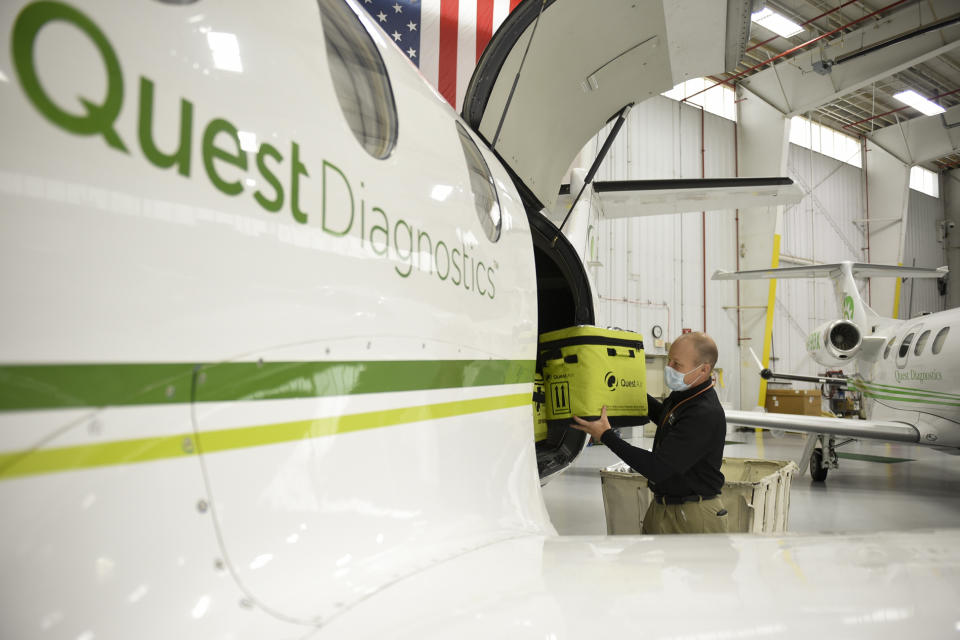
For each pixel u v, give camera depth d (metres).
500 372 1.77
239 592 0.80
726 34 3.04
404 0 2.87
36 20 0.66
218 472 0.81
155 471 0.73
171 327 0.75
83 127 0.69
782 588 0.94
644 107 16.77
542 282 4.20
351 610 0.89
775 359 19.48
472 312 1.60
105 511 0.68
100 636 0.66
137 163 0.74
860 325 9.59
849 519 6.08
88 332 0.67
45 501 0.63
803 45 16.70
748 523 3.35
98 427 0.67
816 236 21.08
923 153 21.47
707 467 2.55
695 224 17.64
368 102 1.27
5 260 0.61
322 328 1.00
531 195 3.33
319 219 1.02
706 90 17.95
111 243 0.70
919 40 14.99
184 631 0.73
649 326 16.61
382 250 1.20
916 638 0.77
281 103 0.98
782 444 13.24
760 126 18.11
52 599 0.63
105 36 0.73
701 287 17.72
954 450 7.63
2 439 0.60
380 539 1.08
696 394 2.52
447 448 1.39
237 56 0.92
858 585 0.95
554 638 0.77
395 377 1.20
